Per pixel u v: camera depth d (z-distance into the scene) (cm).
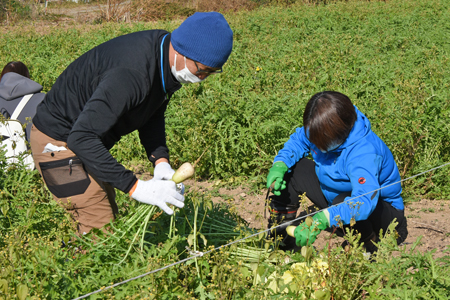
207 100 505
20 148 353
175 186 223
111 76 208
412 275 210
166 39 217
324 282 216
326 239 350
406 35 1052
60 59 827
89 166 213
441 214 395
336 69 684
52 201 299
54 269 202
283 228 295
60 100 237
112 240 233
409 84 558
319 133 252
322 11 1422
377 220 274
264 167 470
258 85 607
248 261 247
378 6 1521
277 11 1558
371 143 258
